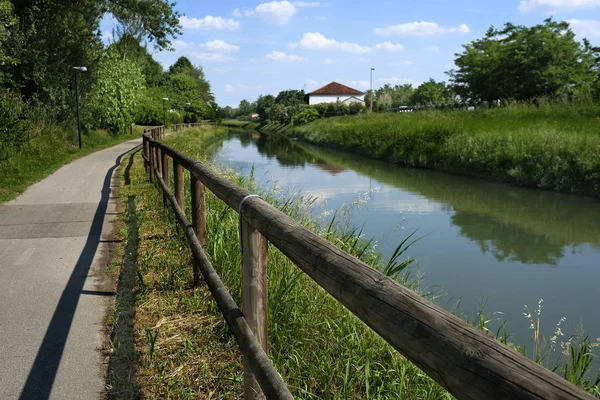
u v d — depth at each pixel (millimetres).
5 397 2695
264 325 2275
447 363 858
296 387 2781
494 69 32344
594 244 7828
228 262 4293
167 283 4289
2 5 15250
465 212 10281
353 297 1206
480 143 16609
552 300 5445
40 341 3354
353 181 14930
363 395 2896
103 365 3033
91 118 24672
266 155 25625
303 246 1577
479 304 5344
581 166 12312
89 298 4125
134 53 44000
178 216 4988
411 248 7527
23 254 5465
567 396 672
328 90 90500
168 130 30547
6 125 12062
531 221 9484
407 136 21438
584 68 29047
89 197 9125
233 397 2695
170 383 2793
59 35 20234
